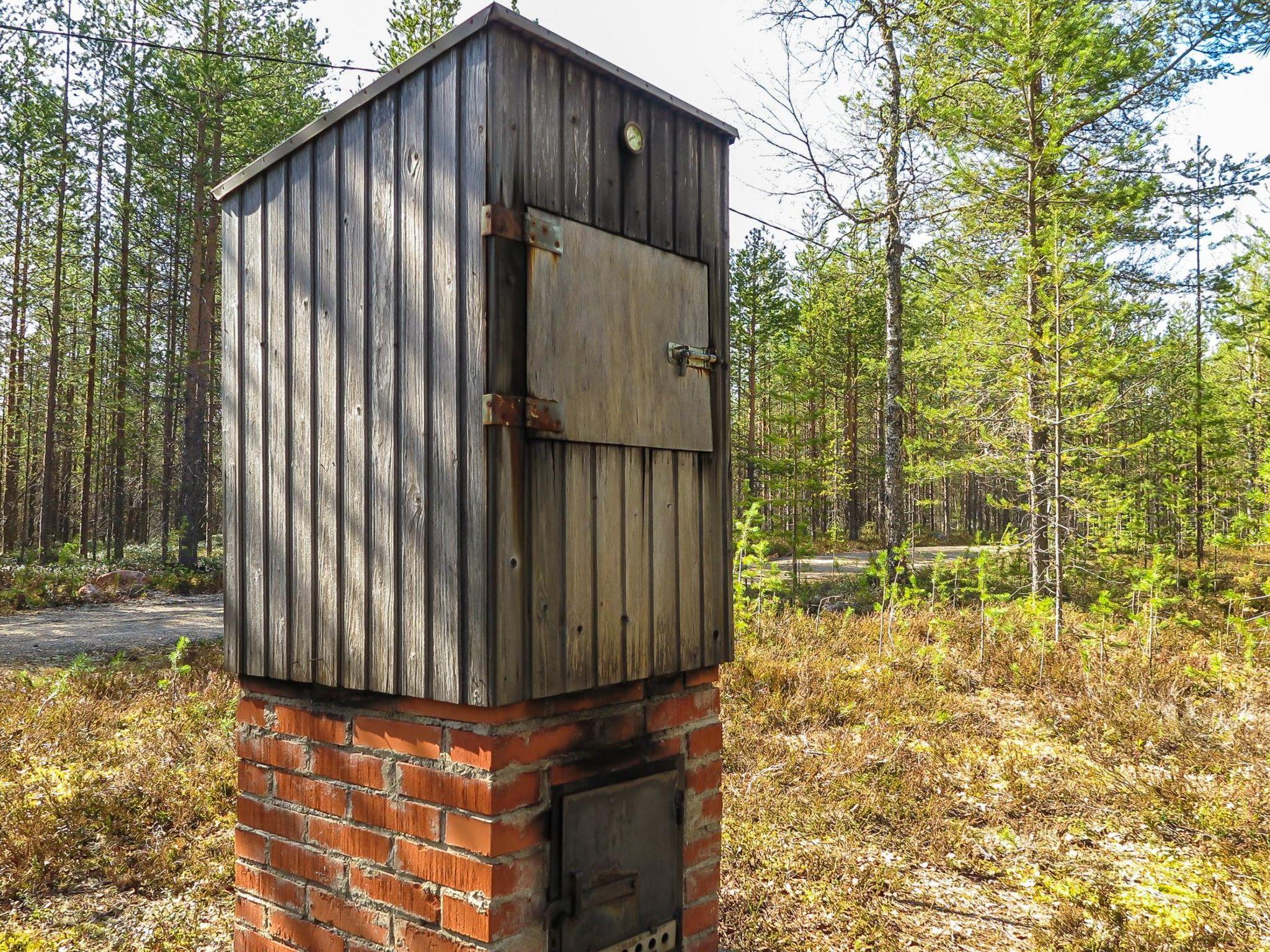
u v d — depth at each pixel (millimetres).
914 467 14031
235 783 4820
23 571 16734
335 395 2361
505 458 2000
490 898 1994
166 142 17750
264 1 18781
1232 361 19609
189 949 3225
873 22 13438
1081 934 3461
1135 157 13125
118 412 22125
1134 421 17219
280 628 2494
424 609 2105
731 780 5141
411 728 2180
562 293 2158
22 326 22156
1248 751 5711
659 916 2424
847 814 4602
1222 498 15102
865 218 13930
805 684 7047
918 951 3359
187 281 21047
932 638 9383
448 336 2072
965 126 13000
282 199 2547
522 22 2045
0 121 16969
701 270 2637
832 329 26547
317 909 2393
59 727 6020
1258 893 3826
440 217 2105
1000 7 12156
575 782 2207
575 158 2229
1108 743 5934
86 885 3783
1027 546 12391
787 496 14297
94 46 17297
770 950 3291
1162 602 8695
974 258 14023
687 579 2518
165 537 19859
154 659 9602
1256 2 11773
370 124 2303
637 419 2363
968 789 5109
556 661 2102
